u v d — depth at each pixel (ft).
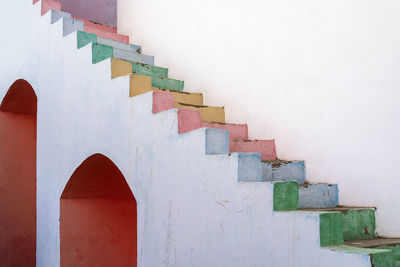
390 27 8.60
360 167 9.00
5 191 18.83
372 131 8.83
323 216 6.50
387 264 6.03
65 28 13.76
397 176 8.39
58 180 13.78
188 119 9.37
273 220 7.08
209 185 8.33
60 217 13.65
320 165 9.74
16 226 19.07
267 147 10.53
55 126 14.03
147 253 9.89
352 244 7.52
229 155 7.93
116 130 11.09
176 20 14.24
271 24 11.05
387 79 8.62
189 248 8.73
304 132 10.12
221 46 12.48
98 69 11.85
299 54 10.32
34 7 15.67
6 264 18.67
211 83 12.71
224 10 12.48
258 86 11.30
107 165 12.92
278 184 7.20
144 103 10.13
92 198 14.26
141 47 15.53
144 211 10.03
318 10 9.95
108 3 17.85
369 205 8.82
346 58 9.35
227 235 7.89
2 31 18.16
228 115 12.09
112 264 14.82
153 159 9.82
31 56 15.72
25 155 19.44
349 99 9.26
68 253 13.75
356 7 9.20
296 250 6.71
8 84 17.46
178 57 14.02
